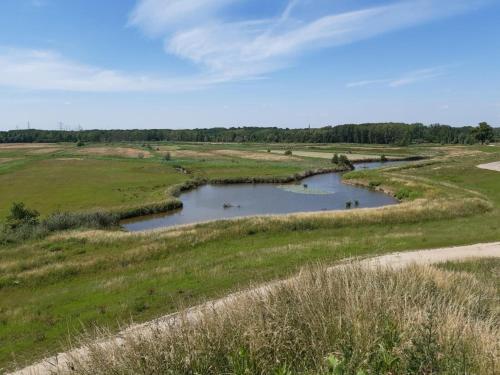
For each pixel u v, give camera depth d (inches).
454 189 1786.4
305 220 1106.1
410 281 293.0
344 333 185.2
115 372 182.1
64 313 536.4
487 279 452.1
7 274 775.1
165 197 1947.6
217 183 2682.1
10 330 498.9
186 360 174.7
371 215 1149.1
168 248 909.2
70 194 2092.8
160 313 478.9
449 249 721.6
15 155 4677.7
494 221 1039.6
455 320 205.0
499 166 2596.0
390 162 3934.5
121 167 3341.5
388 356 157.6
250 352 172.6
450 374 154.9
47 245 975.6
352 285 241.3
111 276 759.1
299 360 178.1
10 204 1851.6
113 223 1430.9
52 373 227.5
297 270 575.8
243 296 251.1
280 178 2711.6
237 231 1031.0
